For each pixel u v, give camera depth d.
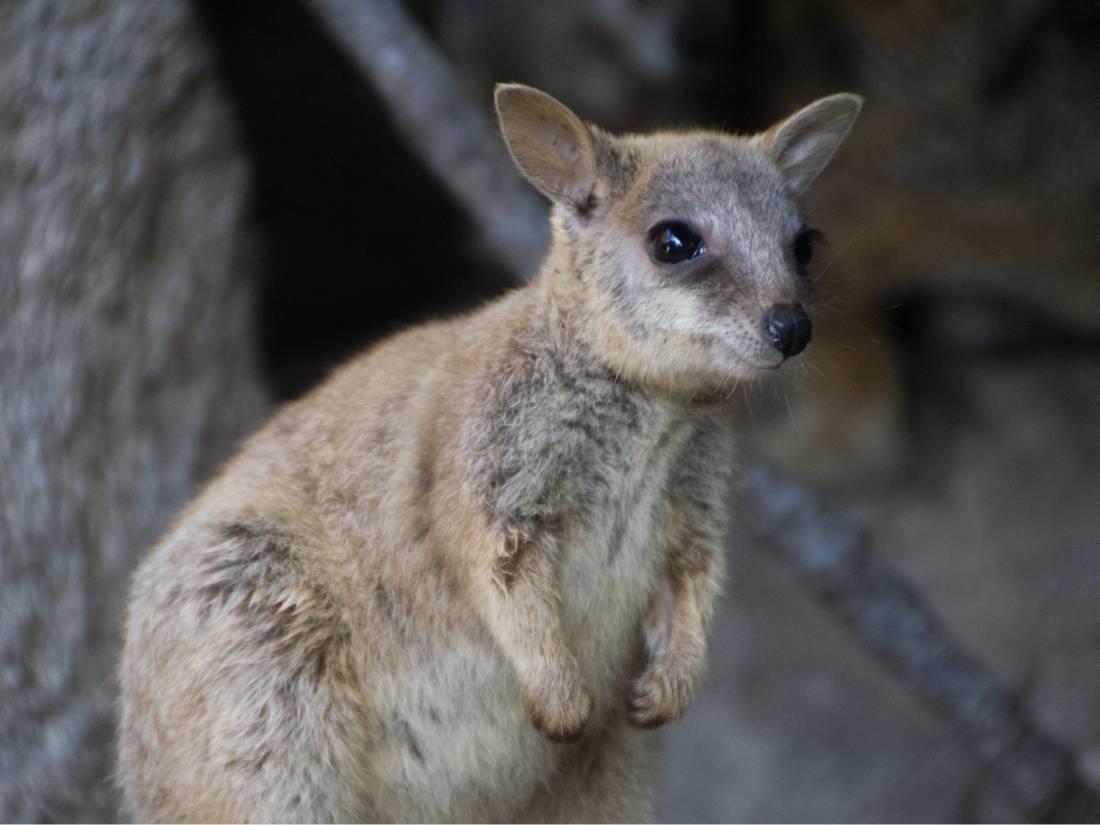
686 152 8.85
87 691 10.84
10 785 10.48
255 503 8.47
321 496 8.56
